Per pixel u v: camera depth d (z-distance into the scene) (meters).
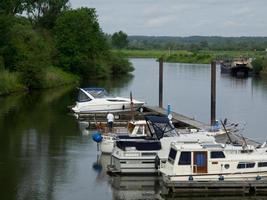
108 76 126.25
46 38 114.69
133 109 59.44
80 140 46.53
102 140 41.16
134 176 35.22
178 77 127.25
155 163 34.97
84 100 62.97
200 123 53.19
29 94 84.88
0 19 90.62
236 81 117.00
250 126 55.75
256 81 117.38
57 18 122.69
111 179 34.62
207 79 121.38
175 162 31.72
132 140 35.94
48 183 33.66
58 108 67.81
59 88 96.25
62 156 40.44
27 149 42.59
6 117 59.12
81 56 114.56
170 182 31.31
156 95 85.19
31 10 127.19
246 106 72.12
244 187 31.61
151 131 39.81
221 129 44.94
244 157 32.16
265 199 31.03
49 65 103.31
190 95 85.44
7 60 90.88
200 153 31.83
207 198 31.33
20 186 32.97
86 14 117.00
